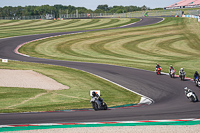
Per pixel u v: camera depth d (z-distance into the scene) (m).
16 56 68.38
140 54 74.25
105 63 59.59
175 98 29.97
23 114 21.42
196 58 66.94
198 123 17.97
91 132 16.05
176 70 51.06
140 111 22.27
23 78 39.44
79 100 28.67
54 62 60.22
